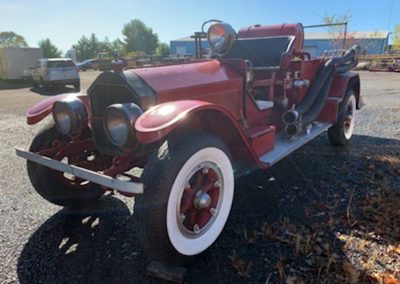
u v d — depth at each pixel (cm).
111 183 195
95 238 251
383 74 1783
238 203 297
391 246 224
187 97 252
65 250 236
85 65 3434
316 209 282
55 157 260
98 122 254
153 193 190
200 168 217
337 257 214
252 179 349
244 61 304
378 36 3450
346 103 439
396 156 410
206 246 225
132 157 229
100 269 214
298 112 352
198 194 218
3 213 291
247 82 310
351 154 423
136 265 218
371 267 204
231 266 212
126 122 205
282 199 303
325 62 435
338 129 440
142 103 225
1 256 229
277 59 369
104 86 242
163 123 190
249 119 319
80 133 262
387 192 306
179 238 206
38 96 1302
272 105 353
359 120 628
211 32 320
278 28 424
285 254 221
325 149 449
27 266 218
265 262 214
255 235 245
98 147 260
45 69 1489
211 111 223
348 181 338
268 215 274
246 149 254
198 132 218
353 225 253
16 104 1058
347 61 461
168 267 208
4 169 406
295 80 373
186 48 4397
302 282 193
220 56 325
